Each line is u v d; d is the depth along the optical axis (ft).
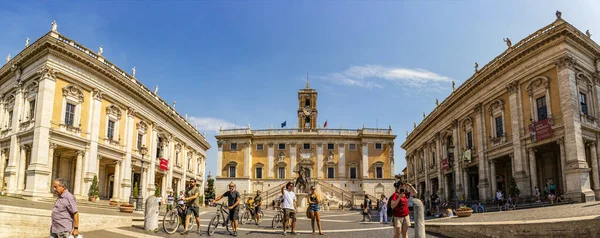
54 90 103.81
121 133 130.72
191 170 205.77
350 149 250.37
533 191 103.30
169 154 169.58
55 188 28.76
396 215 38.83
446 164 155.63
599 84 103.50
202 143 226.17
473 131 135.85
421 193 209.46
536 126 101.86
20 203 67.15
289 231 59.93
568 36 96.27
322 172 246.06
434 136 176.76
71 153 114.93
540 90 102.83
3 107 120.37
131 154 135.23
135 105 139.03
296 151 249.34
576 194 89.35
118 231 51.47
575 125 91.97
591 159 98.22
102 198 132.67
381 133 248.93
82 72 112.57
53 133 101.91
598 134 99.60
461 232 49.80
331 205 210.79
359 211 173.06
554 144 101.65
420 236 40.65
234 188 54.08
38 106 101.04
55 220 28.02
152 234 50.44
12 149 107.24
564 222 37.63
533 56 104.78
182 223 55.21
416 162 214.07
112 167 138.31
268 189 243.19
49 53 102.83
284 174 246.27
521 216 61.31
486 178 125.18
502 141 117.29
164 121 163.84
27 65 109.81
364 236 54.34
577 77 96.94
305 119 275.80
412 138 216.33
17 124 108.47
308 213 57.00
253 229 63.62
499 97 120.26
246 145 249.34
